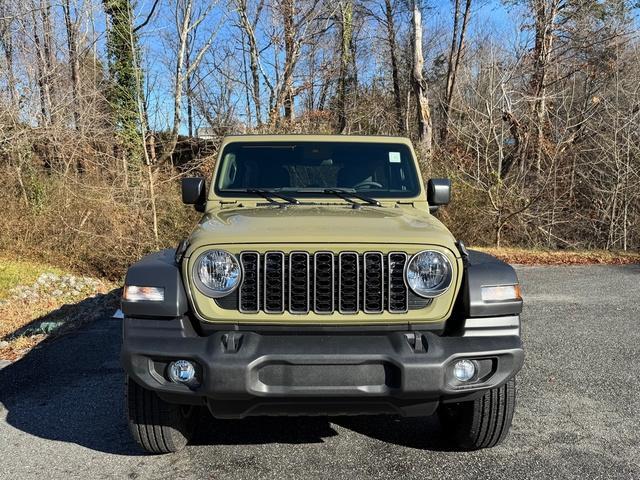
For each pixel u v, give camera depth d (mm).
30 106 13688
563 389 4914
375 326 3262
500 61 19078
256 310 3225
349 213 3918
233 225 3506
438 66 30703
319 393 3041
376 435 4031
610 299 9305
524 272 12742
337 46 24922
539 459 3631
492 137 17141
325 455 3719
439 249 3277
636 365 5605
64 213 12195
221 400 3104
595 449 3771
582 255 15500
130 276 3311
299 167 4680
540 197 16781
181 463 3617
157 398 3477
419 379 3025
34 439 3975
